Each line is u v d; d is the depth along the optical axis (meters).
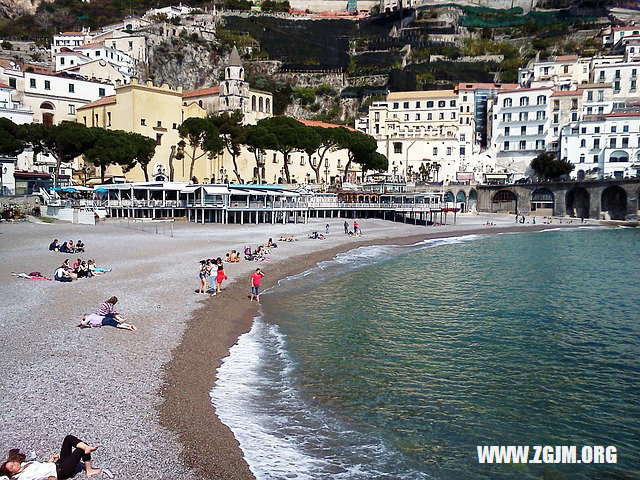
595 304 37.44
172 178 109.56
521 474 15.65
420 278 47.03
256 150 112.25
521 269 53.34
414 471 15.44
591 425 18.81
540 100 142.25
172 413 16.80
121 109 107.94
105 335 23.62
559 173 129.50
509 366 24.39
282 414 18.39
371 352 25.75
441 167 144.25
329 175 138.88
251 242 60.31
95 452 13.85
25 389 17.11
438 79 189.50
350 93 188.50
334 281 44.28
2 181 82.62
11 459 11.84
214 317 29.22
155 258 45.50
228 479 13.65
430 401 20.28
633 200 114.88
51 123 113.69
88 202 84.62
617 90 144.75
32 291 30.98
